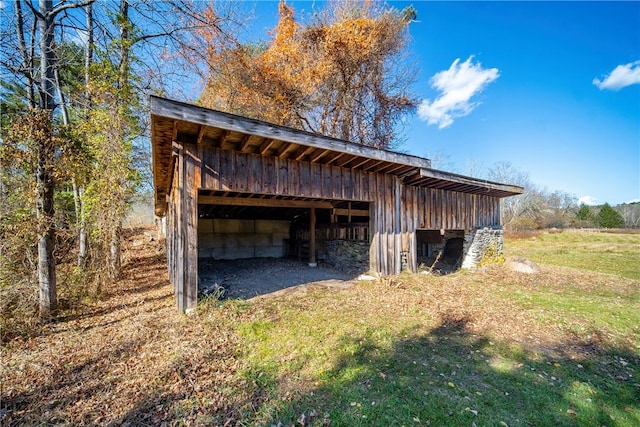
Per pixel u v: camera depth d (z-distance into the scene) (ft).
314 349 11.30
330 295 19.11
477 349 11.91
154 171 20.99
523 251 58.23
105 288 20.54
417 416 7.72
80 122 21.90
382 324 14.03
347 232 30.22
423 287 21.50
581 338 13.50
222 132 14.96
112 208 22.26
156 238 48.06
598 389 9.41
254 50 48.34
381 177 24.73
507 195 37.09
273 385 8.97
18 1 15.96
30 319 13.75
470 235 34.73
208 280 23.41
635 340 13.57
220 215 36.09
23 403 8.13
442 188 30.53
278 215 38.11
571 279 28.76
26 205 15.75
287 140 15.74
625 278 29.99
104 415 7.64
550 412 8.16
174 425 7.27
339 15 46.73
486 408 8.18
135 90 25.57
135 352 11.00
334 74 46.11
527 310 17.07
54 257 16.21
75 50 24.00
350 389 8.81
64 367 9.99
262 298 18.28
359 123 50.49
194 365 9.98
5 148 14.47
